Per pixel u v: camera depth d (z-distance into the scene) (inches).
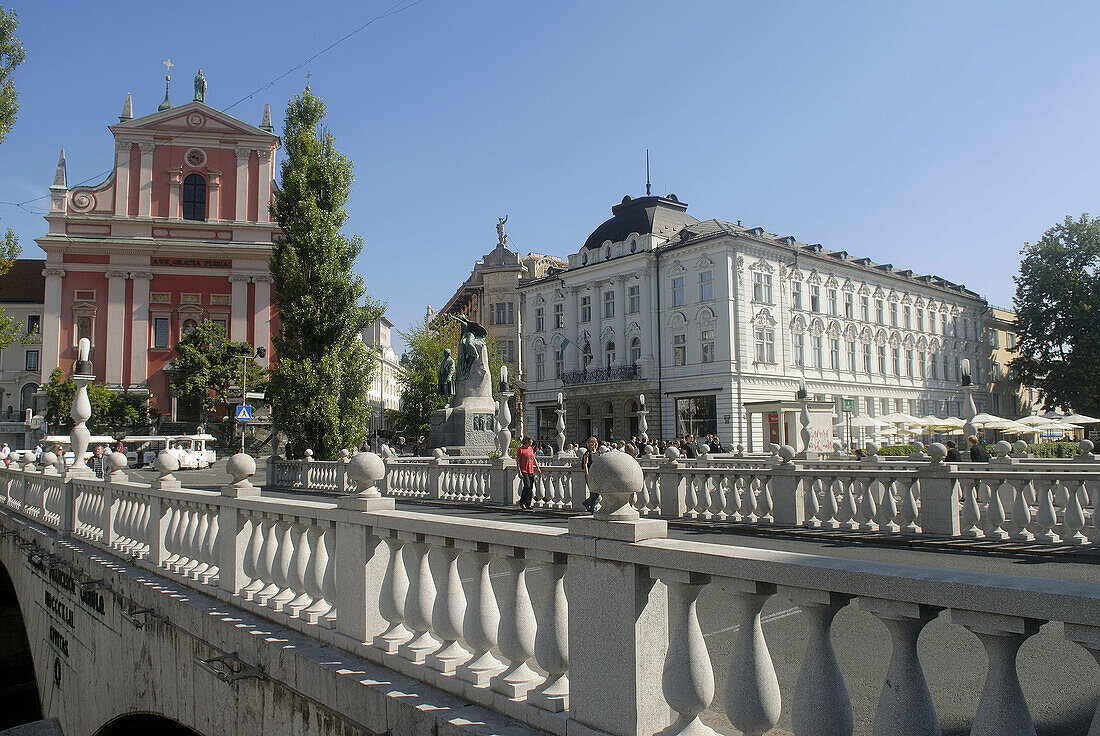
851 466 657.0
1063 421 1392.7
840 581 99.6
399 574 181.3
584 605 131.6
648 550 120.0
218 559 262.2
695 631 121.3
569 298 2306.8
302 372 1035.9
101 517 378.9
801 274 2066.9
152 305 2003.0
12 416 2504.9
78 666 355.9
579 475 633.0
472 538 154.7
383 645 178.9
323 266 1059.9
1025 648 218.4
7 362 2645.2
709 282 1937.7
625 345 2133.4
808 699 104.3
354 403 1072.8
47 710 408.2
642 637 123.1
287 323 1079.0
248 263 2048.5
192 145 2058.3
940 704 171.5
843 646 223.0
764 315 1959.9
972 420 754.8
